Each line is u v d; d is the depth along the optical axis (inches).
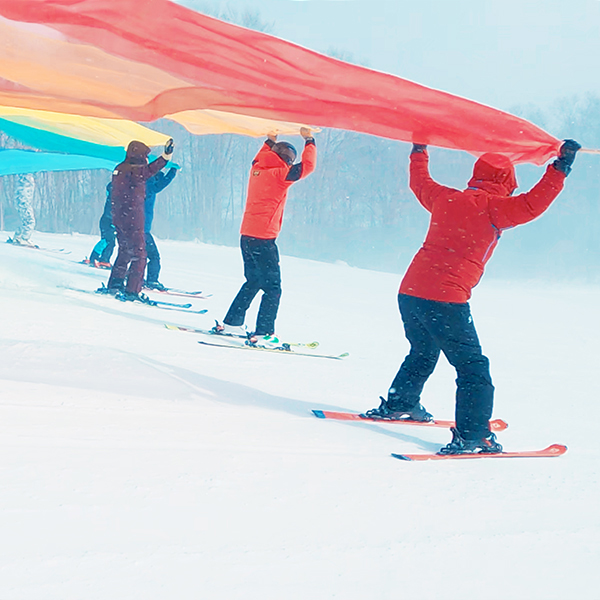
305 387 185.6
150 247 375.6
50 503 88.3
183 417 138.0
